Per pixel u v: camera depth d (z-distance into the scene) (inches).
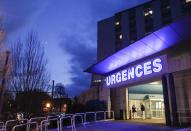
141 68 761.0
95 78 2162.9
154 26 2436.0
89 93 1327.5
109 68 945.5
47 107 1140.5
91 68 961.5
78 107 1216.8
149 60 725.3
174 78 688.4
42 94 868.0
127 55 761.6
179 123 629.9
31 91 789.9
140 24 2554.1
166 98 660.7
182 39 593.3
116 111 1026.7
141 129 580.7
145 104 1028.5
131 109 1007.0
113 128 628.4
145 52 713.6
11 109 765.3
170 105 658.8
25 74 790.5
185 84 647.8
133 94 1019.9
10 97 765.3
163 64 662.5
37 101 810.8
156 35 579.8
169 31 548.7
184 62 601.3
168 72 643.5
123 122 810.8
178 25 514.6
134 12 2652.6
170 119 644.1
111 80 991.6
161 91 1056.8
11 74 730.8
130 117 992.2
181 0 2287.2
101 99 1120.8
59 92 2119.8
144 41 630.5
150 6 2532.0
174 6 2322.8
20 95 776.9
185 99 640.4
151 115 1019.3
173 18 2299.5
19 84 775.7
